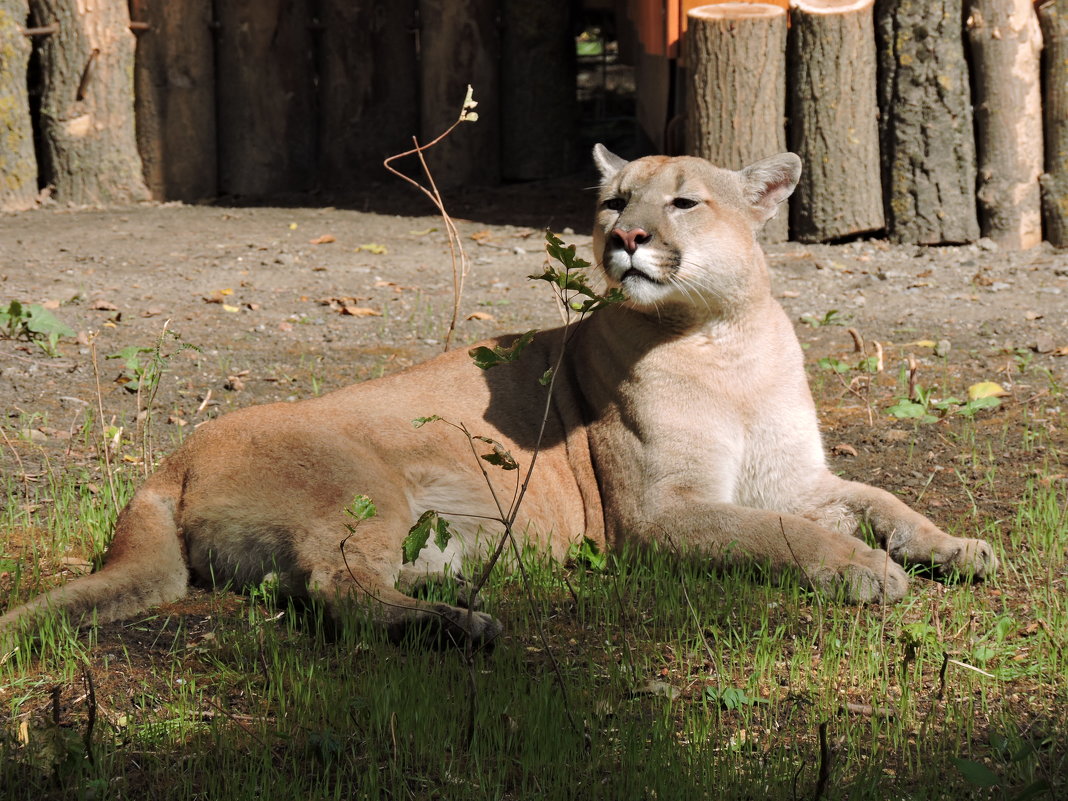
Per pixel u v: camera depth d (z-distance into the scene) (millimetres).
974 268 17547
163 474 8688
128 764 6164
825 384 13406
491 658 7305
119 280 17875
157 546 8211
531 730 6320
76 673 7105
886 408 12453
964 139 18141
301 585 8070
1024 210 18203
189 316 16062
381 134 24172
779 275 17578
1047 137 18172
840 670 7242
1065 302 15883
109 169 23250
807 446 9523
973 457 10906
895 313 15836
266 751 6078
